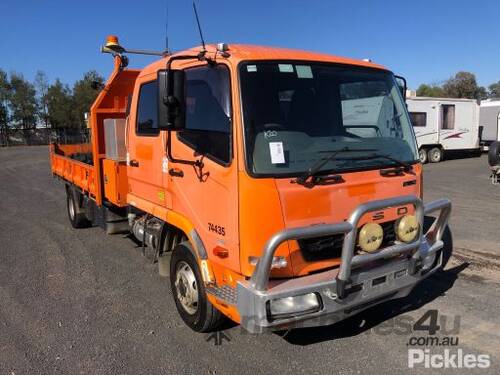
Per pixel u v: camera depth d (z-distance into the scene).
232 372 3.80
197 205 4.04
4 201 12.11
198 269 4.21
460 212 9.79
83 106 59.62
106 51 6.45
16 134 53.59
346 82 4.16
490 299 5.15
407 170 4.18
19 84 58.47
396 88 4.57
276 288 3.34
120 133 5.87
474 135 24.53
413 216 3.83
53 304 5.21
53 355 4.10
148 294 5.46
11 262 6.73
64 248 7.42
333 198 3.65
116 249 7.32
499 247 7.14
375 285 3.75
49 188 14.58
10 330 4.59
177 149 4.32
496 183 14.46
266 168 3.48
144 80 5.10
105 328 4.61
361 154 3.93
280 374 3.76
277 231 3.46
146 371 3.83
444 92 63.53
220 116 3.70
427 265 4.21
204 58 3.78
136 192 5.43
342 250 3.46
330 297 3.49
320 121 3.90
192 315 4.46
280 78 3.76
